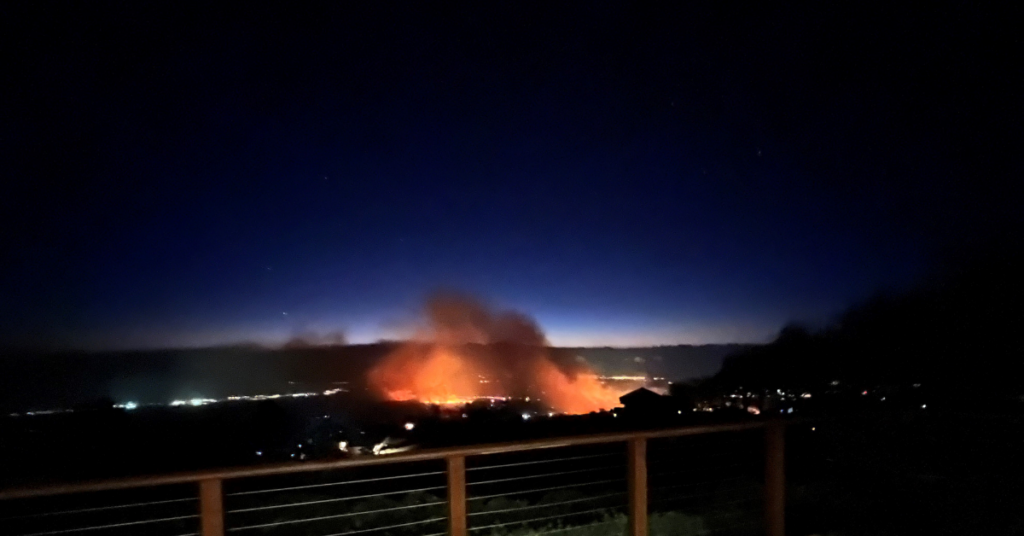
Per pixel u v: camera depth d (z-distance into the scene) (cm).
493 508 686
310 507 701
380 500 721
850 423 674
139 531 645
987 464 593
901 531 530
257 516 673
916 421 644
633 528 429
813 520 556
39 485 293
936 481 584
